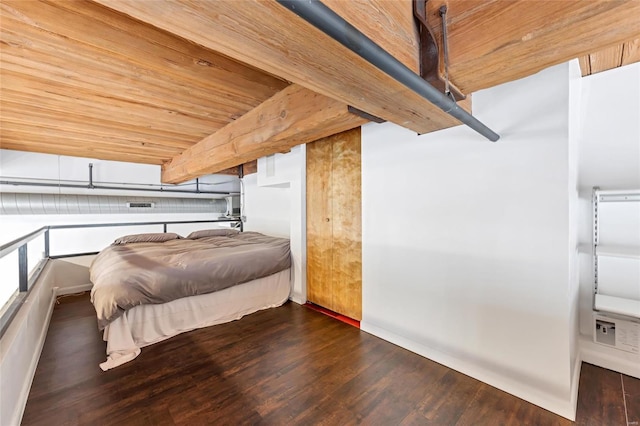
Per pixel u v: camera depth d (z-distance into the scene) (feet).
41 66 5.01
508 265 5.44
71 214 13.82
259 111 7.27
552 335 4.97
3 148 11.64
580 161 6.48
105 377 6.07
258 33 2.45
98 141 10.49
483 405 5.13
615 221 6.12
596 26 2.64
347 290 9.25
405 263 7.18
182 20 2.25
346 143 9.16
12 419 4.52
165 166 15.30
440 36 3.52
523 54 3.12
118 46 4.45
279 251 10.82
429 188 6.61
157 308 7.79
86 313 9.70
